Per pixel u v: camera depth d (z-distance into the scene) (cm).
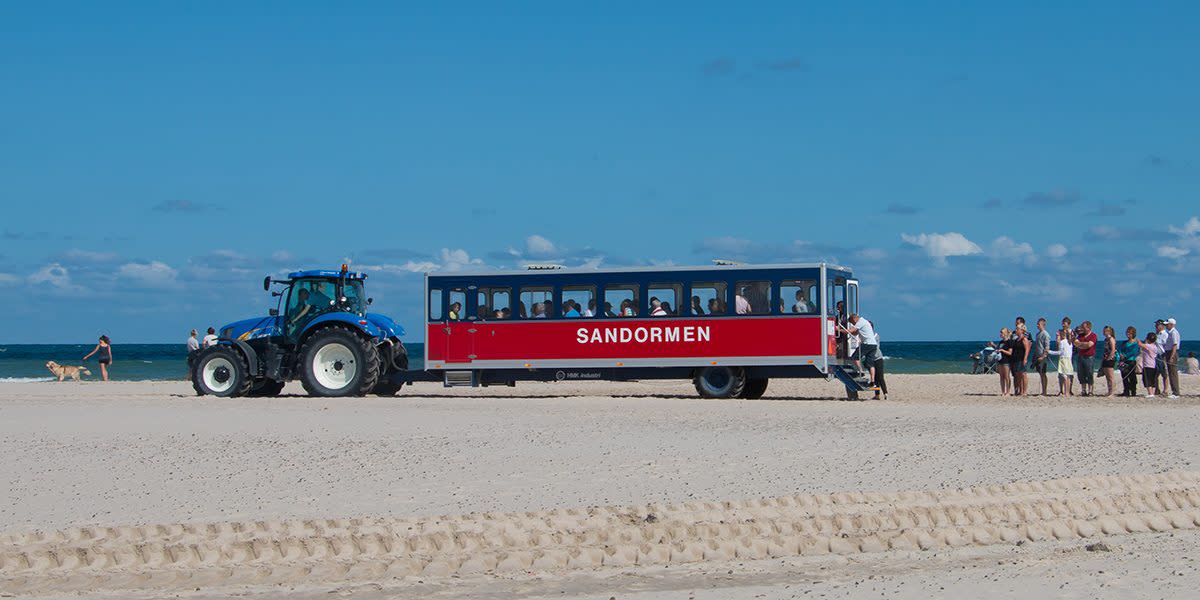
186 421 2236
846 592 905
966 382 4088
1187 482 1362
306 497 1323
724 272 2998
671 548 1042
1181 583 913
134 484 1419
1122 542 1077
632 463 1589
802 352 2959
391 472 1511
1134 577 934
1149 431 2002
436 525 1144
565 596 909
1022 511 1195
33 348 17588
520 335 3070
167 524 1162
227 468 1550
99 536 1116
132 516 1217
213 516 1213
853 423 2181
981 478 1434
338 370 3133
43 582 961
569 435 1955
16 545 1070
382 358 3206
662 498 1306
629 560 1017
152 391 3644
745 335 2980
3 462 1616
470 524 1143
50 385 4247
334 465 1576
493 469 1535
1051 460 1600
